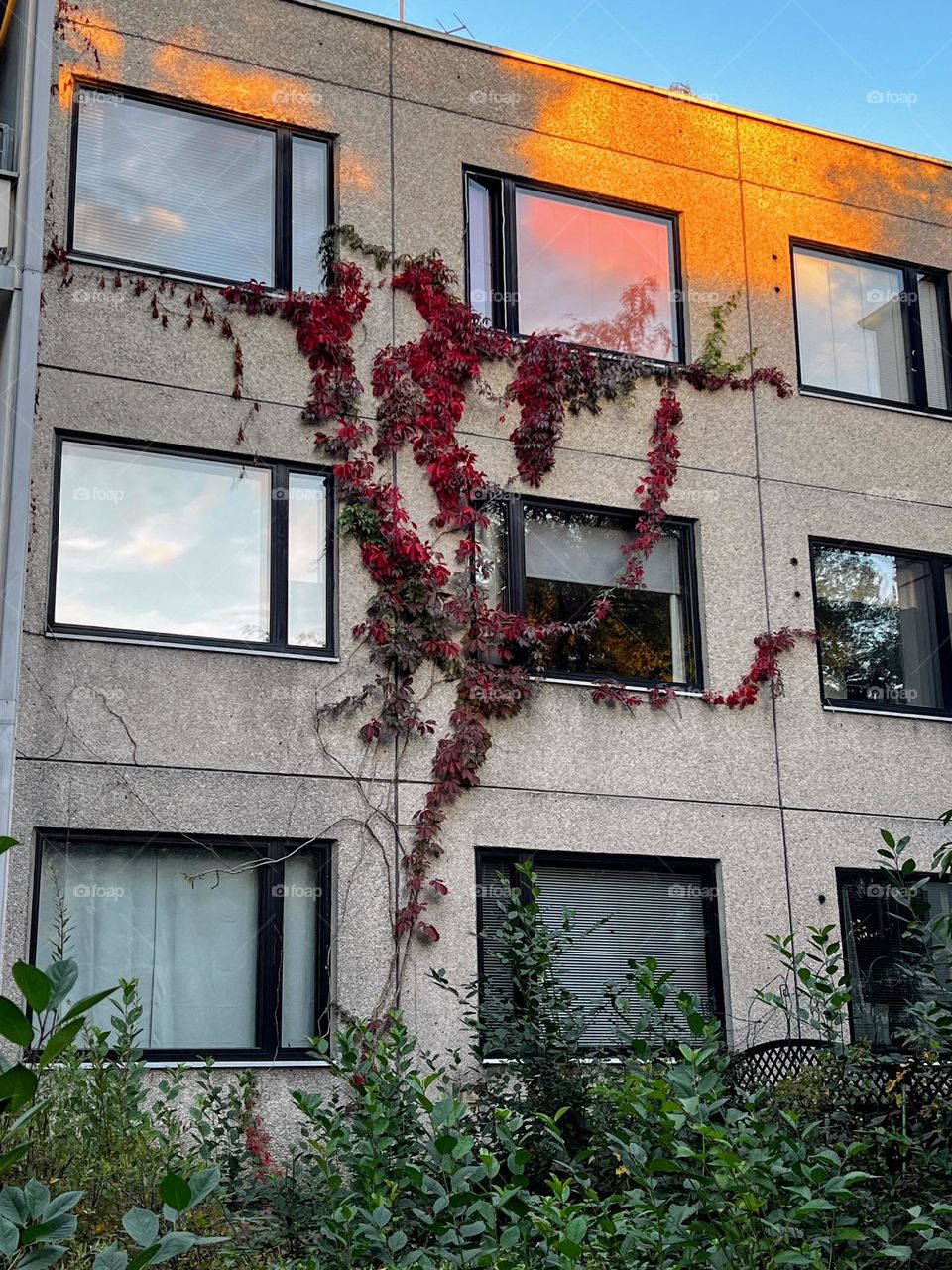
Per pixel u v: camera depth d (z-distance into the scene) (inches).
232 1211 295.4
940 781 569.0
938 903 558.9
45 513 449.7
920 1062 281.4
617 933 503.5
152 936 440.8
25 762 428.8
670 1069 224.8
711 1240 194.1
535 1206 184.1
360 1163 224.1
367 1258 217.3
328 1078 446.0
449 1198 181.3
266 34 518.9
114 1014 430.3
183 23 505.7
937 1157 250.5
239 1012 448.5
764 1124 205.9
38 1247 105.1
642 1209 195.9
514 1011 399.2
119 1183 257.8
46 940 426.3
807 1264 184.7
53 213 472.1
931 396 623.8
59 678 439.8
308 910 462.9
